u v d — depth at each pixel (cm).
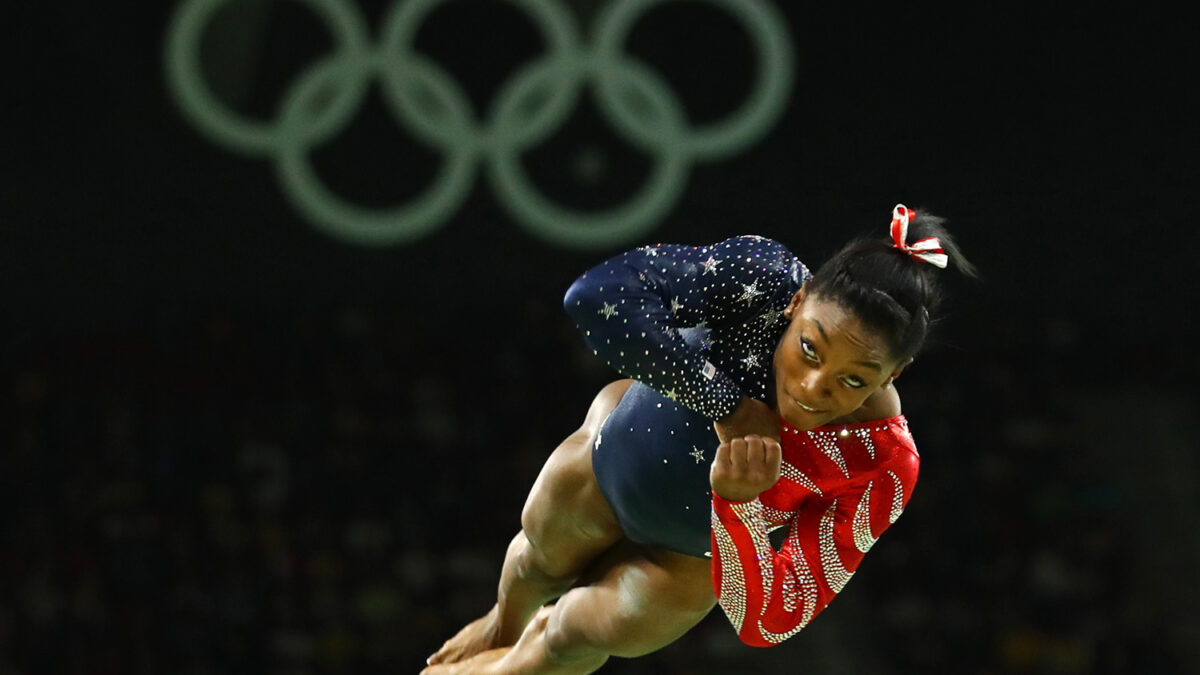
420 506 2942
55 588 2730
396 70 2727
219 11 2844
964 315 3200
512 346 3181
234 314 3123
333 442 3012
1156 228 3164
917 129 3123
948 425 3111
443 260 3212
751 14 2814
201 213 3108
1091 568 2914
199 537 2833
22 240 3039
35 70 2992
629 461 883
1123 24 3106
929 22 3106
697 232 3112
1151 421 3117
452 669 1042
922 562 2914
